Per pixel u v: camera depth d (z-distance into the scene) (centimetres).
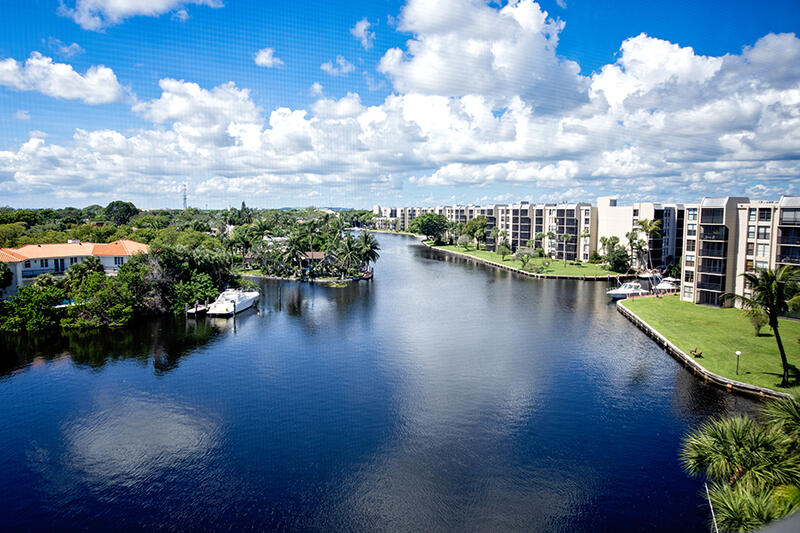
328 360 6512
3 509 3428
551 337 7625
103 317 8275
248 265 16300
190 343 7338
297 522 3303
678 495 3556
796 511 649
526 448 4200
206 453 4141
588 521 3300
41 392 5416
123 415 4834
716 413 4809
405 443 4284
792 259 7975
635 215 14838
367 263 15275
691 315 8438
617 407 4984
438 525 3275
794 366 5709
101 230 14225
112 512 3403
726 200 8781
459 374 5956
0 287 8125
